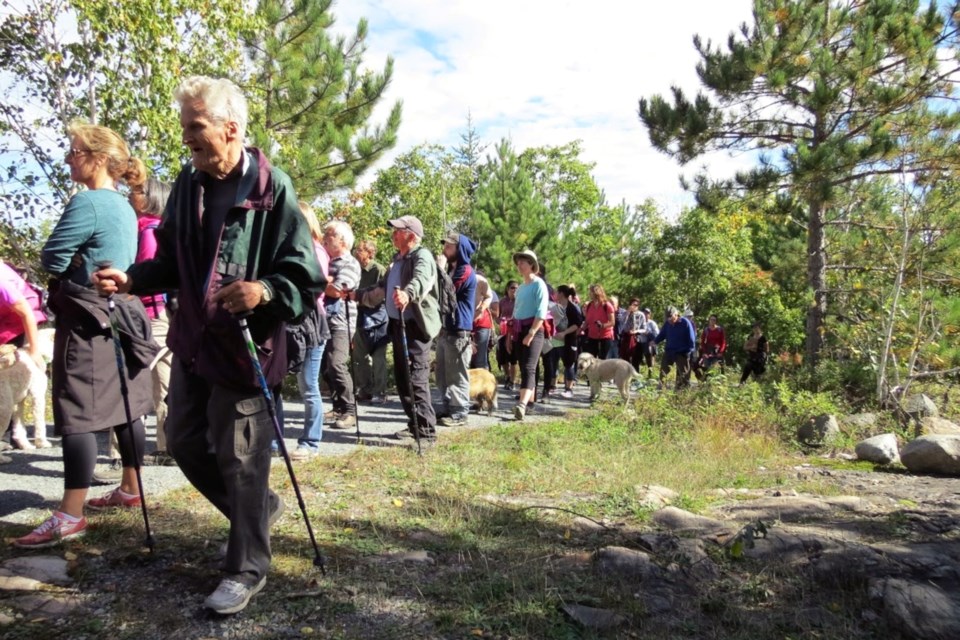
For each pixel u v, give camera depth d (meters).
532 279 7.90
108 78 10.73
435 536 3.67
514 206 23.52
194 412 2.90
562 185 47.00
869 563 3.31
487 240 23.06
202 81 2.67
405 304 5.36
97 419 3.39
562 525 3.90
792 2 12.17
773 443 7.00
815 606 3.01
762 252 18.28
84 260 3.35
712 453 6.18
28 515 3.72
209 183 2.80
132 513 3.71
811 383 10.37
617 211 43.66
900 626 2.83
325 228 6.40
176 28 11.18
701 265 27.66
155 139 10.93
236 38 12.30
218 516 3.74
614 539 3.68
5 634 2.51
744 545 3.47
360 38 15.59
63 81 10.88
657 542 3.58
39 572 2.95
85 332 3.37
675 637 2.71
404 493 4.38
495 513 4.02
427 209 37.16
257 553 2.78
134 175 4.02
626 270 30.94
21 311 4.51
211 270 2.68
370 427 6.84
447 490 4.45
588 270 26.11
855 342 10.19
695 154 13.64
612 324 12.87
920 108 11.68
